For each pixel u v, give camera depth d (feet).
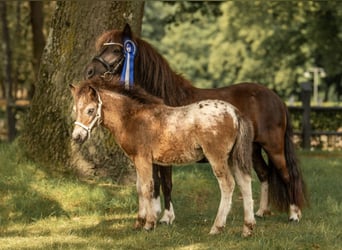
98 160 42.52
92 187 40.29
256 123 35.37
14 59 110.32
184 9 85.61
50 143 43.14
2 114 105.70
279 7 87.92
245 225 31.32
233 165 31.17
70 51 43.29
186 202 40.11
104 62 35.24
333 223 35.01
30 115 44.62
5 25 95.61
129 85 32.73
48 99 43.65
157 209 35.01
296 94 183.32
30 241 31.42
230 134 30.53
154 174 34.73
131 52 35.35
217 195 42.01
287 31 124.88
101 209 37.68
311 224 34.50
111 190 40.40
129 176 42.65
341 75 181.98
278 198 35.78
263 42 131.34
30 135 44.16
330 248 29.94
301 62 160.76
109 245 30.35
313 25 98.07
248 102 35.55
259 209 37.37
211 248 29.53
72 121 42.78
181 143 31.01
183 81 35.99
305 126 73.72
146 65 35.45
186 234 32.24
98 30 43.06
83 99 31.35
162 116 31.50
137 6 43.98
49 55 44.06
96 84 32.42
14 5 105.09
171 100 35.17
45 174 41.98
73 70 43.14
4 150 46.37
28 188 39.01
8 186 39.32
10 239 31.81
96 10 43.01
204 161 33.71
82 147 42.47
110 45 35.42
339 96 193.57
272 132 35.58
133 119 31.91
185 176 44.96
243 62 168.66
